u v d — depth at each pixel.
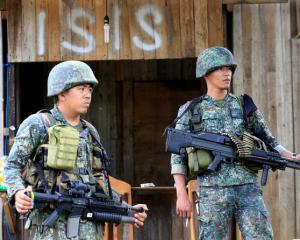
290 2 15.03
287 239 14.80
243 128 10.47
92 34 15.19
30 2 15.29
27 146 8.91
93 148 9.22
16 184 8.73
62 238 8.71
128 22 15.15
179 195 10.45
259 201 10.20
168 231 17.42
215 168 10.09
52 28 15.23
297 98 14.90
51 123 9.06
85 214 8.86
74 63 9.16
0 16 15.27
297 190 14.85
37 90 18.73
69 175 8.88
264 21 15.02
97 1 15.19
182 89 19.41
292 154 10.48
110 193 9.24
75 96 9.08
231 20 15.45
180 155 10.50
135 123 19.31
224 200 10.13
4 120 16.17
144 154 19.23
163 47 15.12
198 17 15.11
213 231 10.16
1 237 15.08
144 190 16.39
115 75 19.31
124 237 16.67
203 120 10.37
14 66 15.84
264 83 14.99
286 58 14.98
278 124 14.95
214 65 10.29
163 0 15.16
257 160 10.20
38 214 8.82
